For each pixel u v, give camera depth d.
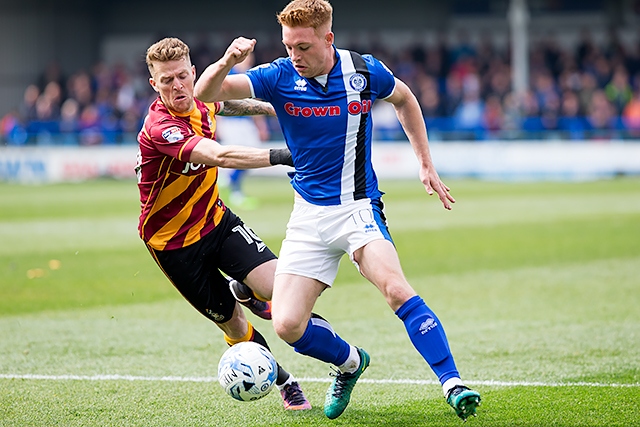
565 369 18.45
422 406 16.11
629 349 20.14
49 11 104.38
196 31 109.06
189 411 15.90
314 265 14.76
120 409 16.02
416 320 14.17
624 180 70.50
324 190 14.72
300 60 14.09
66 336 22.05
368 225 14.56
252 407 16.16
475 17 103.38
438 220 46.44
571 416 15.21
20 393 17.06
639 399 16.14
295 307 14.52
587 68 86.69
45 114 90.50
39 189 70.12
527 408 15.75
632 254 34.31
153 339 21.70
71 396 16.84
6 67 104.19
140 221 16.19
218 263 16.09
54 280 29.75
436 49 92.25
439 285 28.70
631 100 80.00
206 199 15.94
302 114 14.47
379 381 17.88
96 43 109.94
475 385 17.36
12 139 87.44
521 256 34.28
